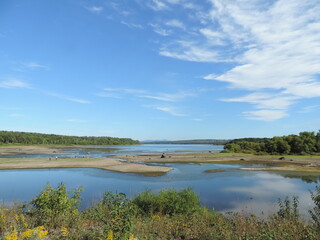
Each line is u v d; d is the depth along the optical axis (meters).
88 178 29.20
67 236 6.41
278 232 6.85
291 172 35.53
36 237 5.68
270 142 85.12
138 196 12.23
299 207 14.92
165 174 33.03
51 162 45.50
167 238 7.11
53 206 7.99
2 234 6.11
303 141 81.88
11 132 167.38
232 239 6.67
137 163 46.72
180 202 11.12
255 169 38.84
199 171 36.50
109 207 8.52
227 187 23.39
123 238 5.66
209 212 11.43
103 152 92.06
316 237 6.23
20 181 26.88
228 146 96.81
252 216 10.54
